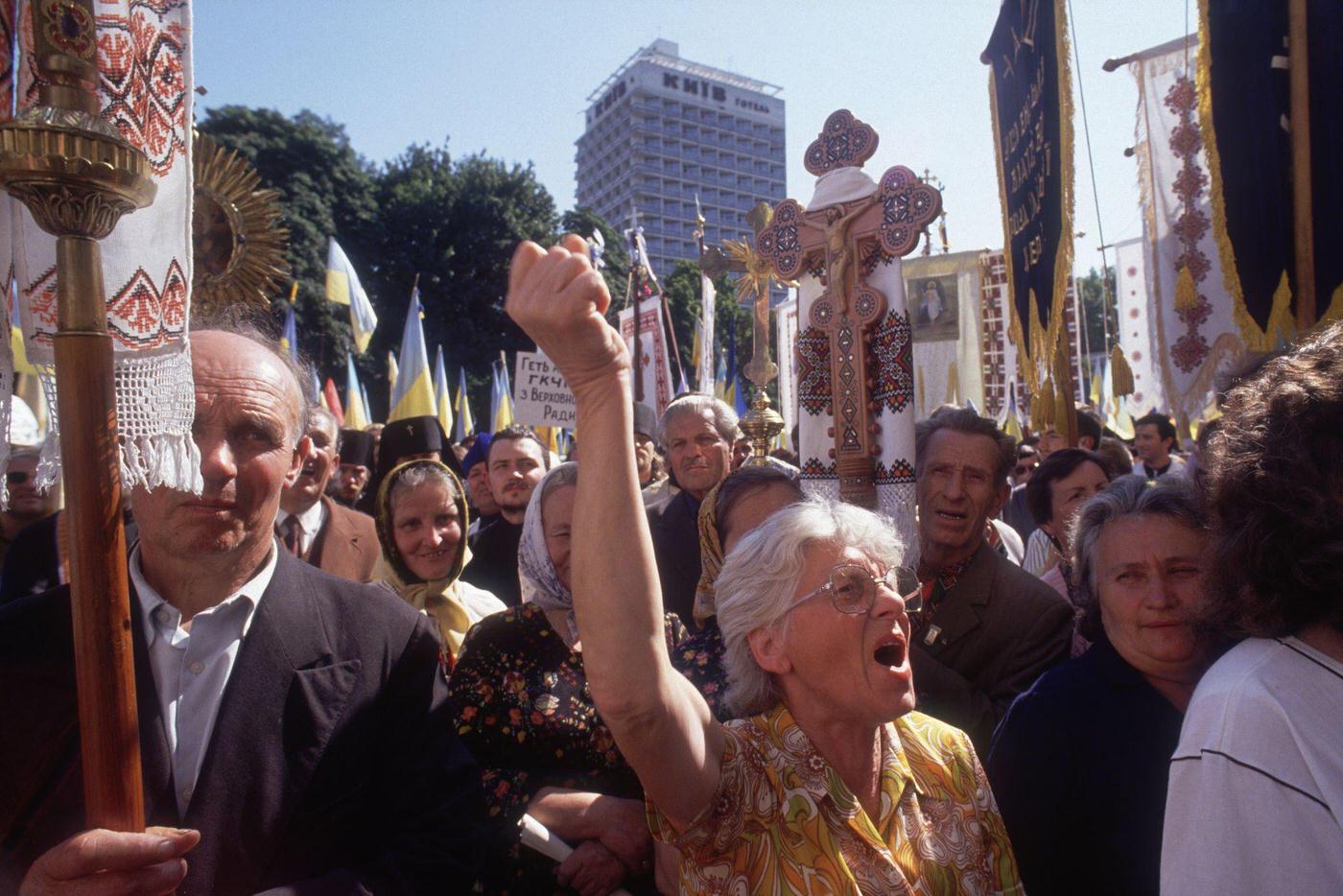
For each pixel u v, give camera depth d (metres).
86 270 1.17
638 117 115.81
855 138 3.23
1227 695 1.17
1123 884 1.80
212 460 1.54
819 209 3.27
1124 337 10.05
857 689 1.53
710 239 118.19
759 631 1.63
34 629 1.52
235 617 1.65
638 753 1.30
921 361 10.66
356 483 5.84
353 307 10.57
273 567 1.75
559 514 2.45
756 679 1.66
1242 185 3.79
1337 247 3.45
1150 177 6.12
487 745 2.29
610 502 1.25
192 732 1.58
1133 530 1.88
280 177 35.44
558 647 2.41
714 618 2.59
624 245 43.22
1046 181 4.61
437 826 1.71
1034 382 4.95
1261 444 1.22
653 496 4.80
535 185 40.50
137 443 1.35
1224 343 5.49
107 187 1.14
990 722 2.48
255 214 1.87
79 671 1.18
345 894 1.52
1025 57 4.84
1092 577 2.01
